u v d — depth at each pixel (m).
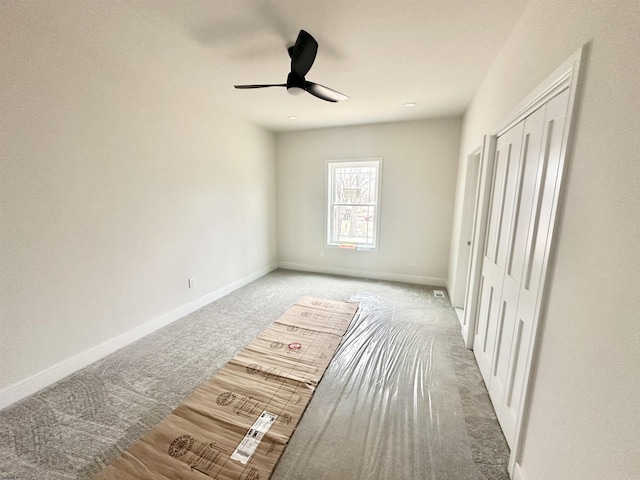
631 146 0.74
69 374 2.13
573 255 1.00
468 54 2.11
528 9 1.53
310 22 1.76
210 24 1.79
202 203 3.36
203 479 1.36
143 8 1.63
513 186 1.74
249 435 1.61
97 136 2.22
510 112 1.73
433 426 1.71
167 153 2.85
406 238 4.40
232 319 3.13
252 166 4.29
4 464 1.44
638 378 0.69
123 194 2.46
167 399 1.89
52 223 1.98
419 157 4.12
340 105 3.36
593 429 0.85
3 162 1.72
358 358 2.41
